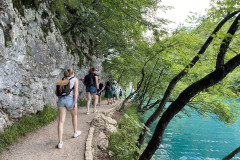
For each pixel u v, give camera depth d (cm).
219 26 386
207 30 482
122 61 1290
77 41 1041
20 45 421
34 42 523
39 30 570
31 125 437
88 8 636
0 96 360
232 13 362
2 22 365
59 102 354
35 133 418
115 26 733
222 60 277
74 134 410
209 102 951
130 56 867
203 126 1505
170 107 326
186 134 1280
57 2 698
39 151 327
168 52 766
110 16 680
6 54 369
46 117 516
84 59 1105
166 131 1346
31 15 534
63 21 866
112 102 1254
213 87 868
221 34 282
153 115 492
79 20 793
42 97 557
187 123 1602
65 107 361
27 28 499
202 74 872
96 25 779
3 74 366
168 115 323
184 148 1012
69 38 906
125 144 436
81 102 952
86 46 1194
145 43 748
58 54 692
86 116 635
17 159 291
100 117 575
